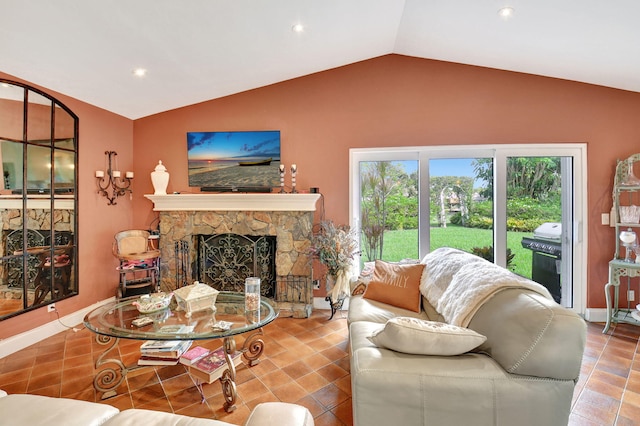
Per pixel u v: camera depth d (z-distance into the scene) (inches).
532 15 99.0
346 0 99.7
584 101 136.1
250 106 155.6
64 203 130.8
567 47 112.1
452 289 80.9
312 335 122.1
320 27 112.7
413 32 123.3
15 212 113.7
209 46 114.3
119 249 148.2
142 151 164.1
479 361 56.4
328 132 151.2
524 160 141.6
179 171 161.8
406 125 146.4
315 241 142.6
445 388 52.7
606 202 135.9
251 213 152.1
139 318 87.9
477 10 102.0
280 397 83.5
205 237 160.7
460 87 143.0
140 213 165.5
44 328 121.0
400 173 150.2
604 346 112.3
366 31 120.8
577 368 52.4
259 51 123.0
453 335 56.8
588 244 137.3
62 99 129.6
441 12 106.7
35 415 46.1
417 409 53.3
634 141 133.8
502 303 62.4
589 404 80.8
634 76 122.4
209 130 158.7
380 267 112.3
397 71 146.4
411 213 150.0
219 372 84.2
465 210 146.1
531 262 142.8
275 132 152.8
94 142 144.0
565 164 140.3
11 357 105.7
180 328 82.0
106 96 138.6
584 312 138.4
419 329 57.7
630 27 94.4
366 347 63.1
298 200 145.3
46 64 109.0
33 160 119.3
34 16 86.2
